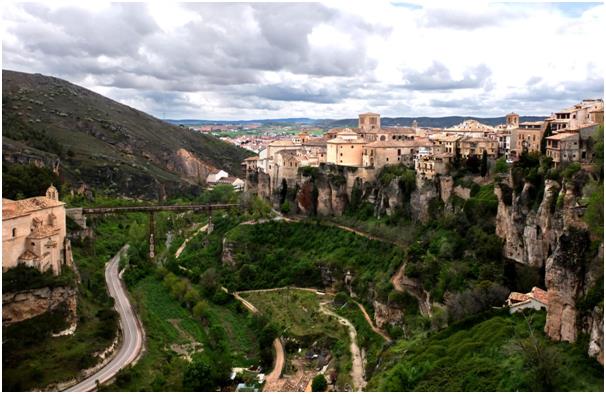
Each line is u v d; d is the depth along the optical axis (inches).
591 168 4232.3
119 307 6117.1
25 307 4633.4
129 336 5295.3
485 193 5910.4
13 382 4040.4
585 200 3823.8
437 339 4338.1
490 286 4694.9
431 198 6752.0
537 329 3762.3
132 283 7027.6
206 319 6156.5
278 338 5757.9
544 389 3088.1
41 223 5123.0
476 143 6776.6
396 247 6648.6
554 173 4694.9
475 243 5497.1
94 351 4591.5
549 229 4549.7
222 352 5334.6
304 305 6555.1
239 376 4906.5
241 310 6589.6
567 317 3437.5
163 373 4665.4
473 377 3489.2
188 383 4525.1
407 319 5354.3
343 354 5241.1
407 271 5684.1
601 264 3299.7
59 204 5556.1
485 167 6437.0
